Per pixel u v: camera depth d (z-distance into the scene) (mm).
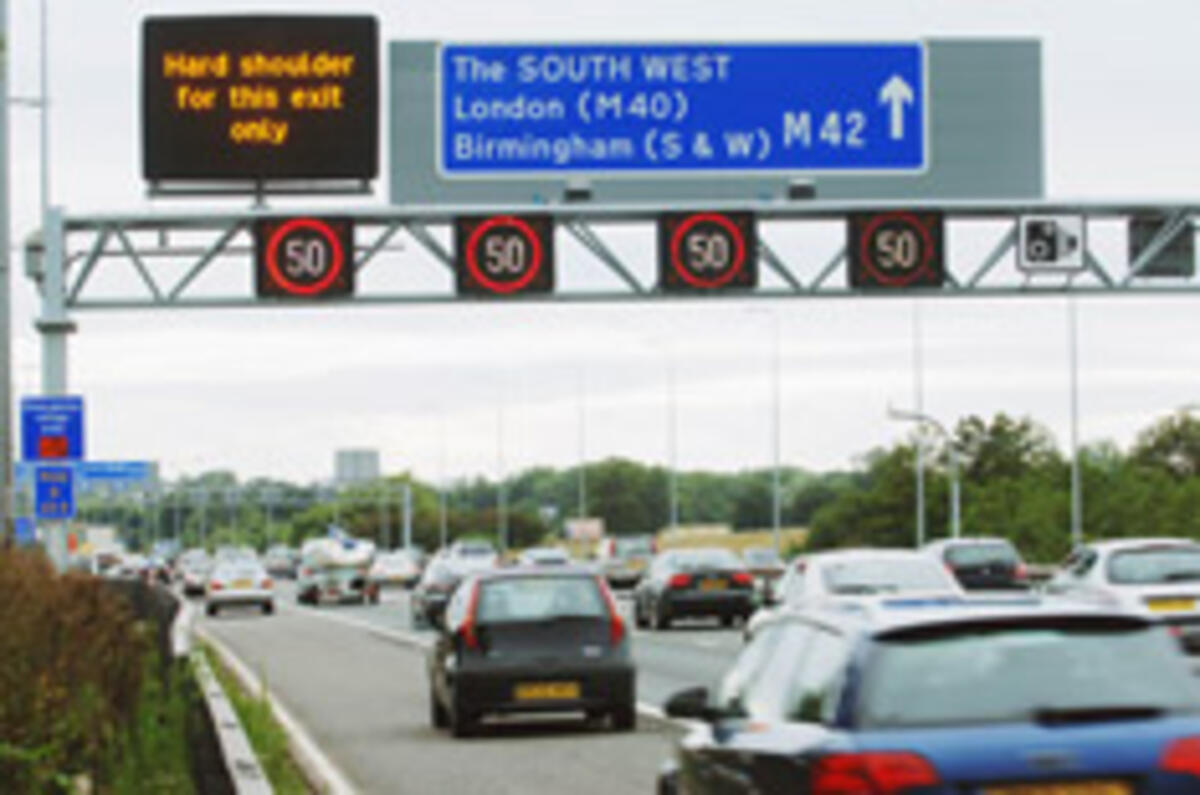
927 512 193000
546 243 48844
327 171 48375
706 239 48906
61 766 18672
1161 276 52531
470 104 48875
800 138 49250
